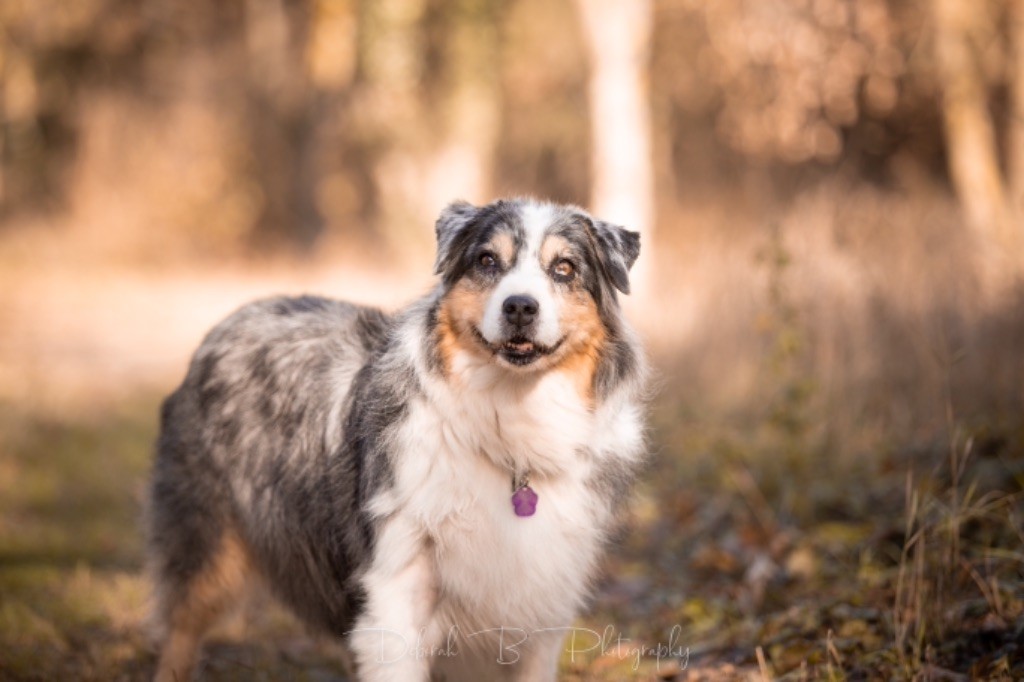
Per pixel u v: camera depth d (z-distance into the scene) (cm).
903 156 2081
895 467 757
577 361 470
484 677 484
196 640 549
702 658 555
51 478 957
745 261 1051
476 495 449
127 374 1472
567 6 2630
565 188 2997
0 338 1742
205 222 3153
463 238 480
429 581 455
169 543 549
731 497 796
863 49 1898
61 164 3269
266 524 518
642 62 1838
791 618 560
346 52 2553
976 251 913
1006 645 481
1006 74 1928
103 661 586
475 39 2459
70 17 2970
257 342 540
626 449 487
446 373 455
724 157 2477
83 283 2427
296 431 510
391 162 2602
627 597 666
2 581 709
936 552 559
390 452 454
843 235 1012
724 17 1978
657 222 2036
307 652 617
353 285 2288
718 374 992
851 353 893
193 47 3228
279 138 3269
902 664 475
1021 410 753
